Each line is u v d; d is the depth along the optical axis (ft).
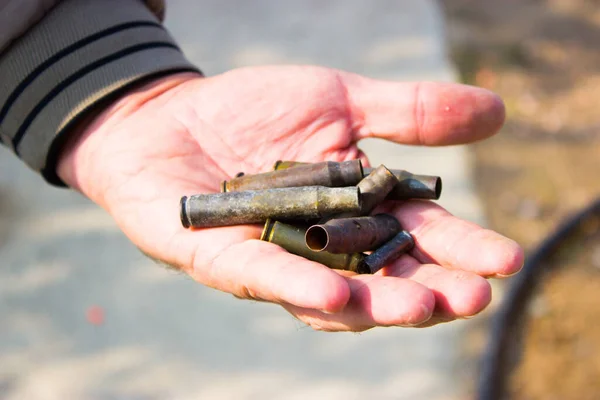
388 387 1.75
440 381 1.77
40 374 1.75
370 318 1.03
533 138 2.63
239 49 2.75
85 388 1.73
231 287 1.11
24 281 1.94
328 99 1.31
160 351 1.80
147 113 1.30
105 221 2.09
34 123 1.28
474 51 3.02
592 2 3.45
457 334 1.88
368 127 1.33
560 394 1.81
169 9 2.96
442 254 1.15
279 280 1.02
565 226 2.19
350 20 2.93
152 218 1.22
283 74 1.33
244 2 3.02
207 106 1.32
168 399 1.72
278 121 1.32
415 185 1.23
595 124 2.71
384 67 2.70
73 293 1.91
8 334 1.83
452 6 3.33
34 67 1.28
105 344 1.81
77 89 1.28
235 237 1.16
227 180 1.28
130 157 1.26
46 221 2.08
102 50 1.29
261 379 1.75
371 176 1.22
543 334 1.94
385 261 1.14
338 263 1.16
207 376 1.76
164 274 1.96
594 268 2.13
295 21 2.92
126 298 1.90
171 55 1.35
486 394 1.75
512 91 2.85
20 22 1.26
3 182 2.19
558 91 2.89
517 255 1.10
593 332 1.94
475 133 1.31
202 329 1.84
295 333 1.84
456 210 2.18
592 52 3.13
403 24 2.92
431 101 1.29
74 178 1.32
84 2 1.30
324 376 1.76
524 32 3.19
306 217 1.19
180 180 1.25
